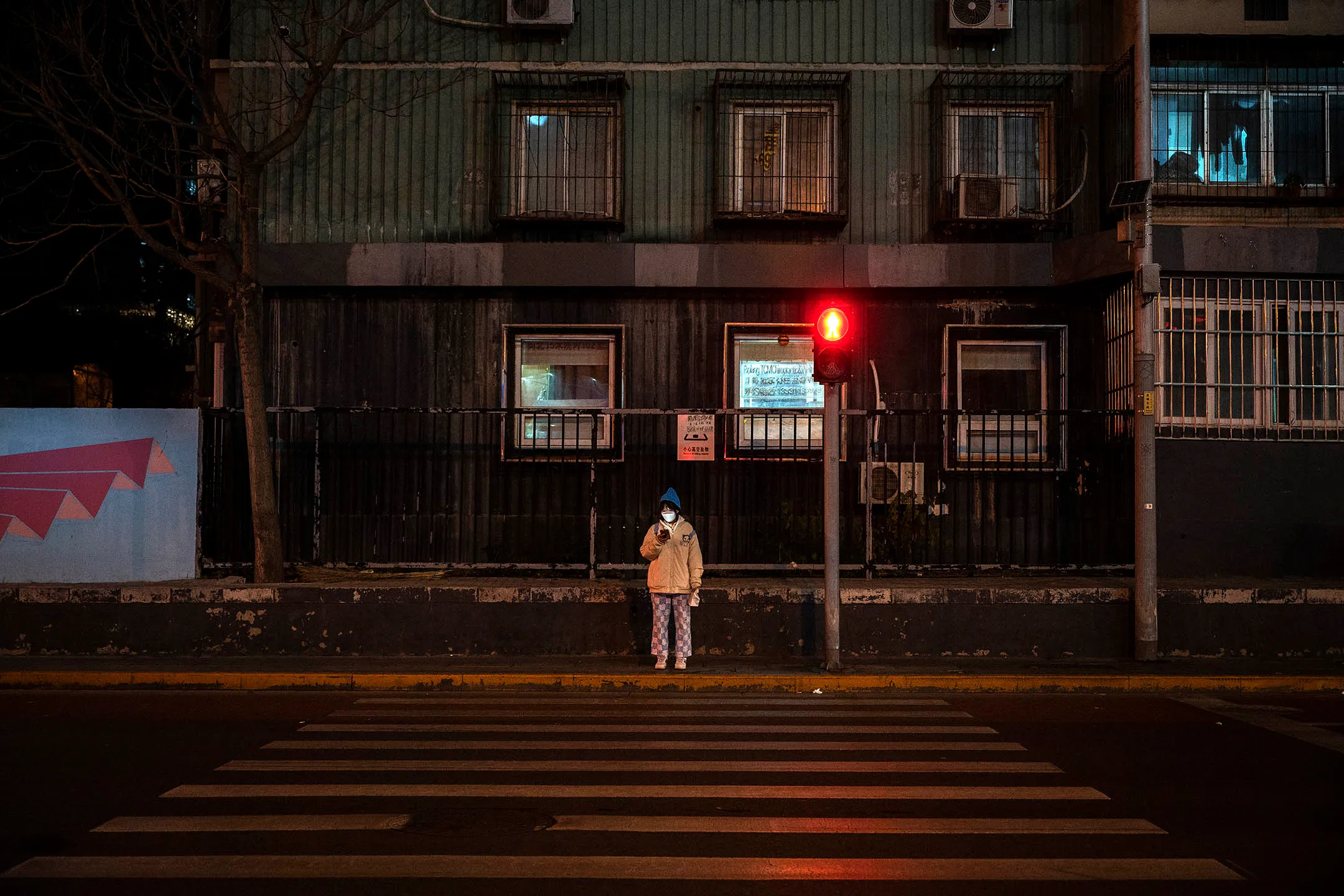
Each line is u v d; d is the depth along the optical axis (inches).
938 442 542.0
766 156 549.3
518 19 538.9
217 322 550.3
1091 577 507.2
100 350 757.3
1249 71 527.5
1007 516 538.0
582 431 542.3
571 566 489.1
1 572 471.5
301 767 283.4
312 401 543.5
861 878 200.1
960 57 548.4
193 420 481.7
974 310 546.3
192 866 204.1
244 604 454.3
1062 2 548.1
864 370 545.3
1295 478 513.3
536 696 404.2
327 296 547.2
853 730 337.4
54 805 246.1
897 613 457.4
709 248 536.4
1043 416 529.0
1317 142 526.9
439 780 270.5
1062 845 220.1
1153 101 525.0
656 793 257.9
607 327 544.4
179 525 478.0
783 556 536.4
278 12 522.9
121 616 453.1
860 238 545.6
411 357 546.0
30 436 474.9
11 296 719.7
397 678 418.3
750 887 194.5
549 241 544.7
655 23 549.0
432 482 541.0
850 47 548.7
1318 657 458.0
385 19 547.5
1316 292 518.0
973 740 323.3
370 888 192.9
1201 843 221.8
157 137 626.2
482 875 200.1
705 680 418.9
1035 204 546.9
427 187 546.9
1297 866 208.1
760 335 547.8
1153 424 450.9
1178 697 406.9
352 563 494.6
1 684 414.9
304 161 547.8
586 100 547.8
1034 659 456.4
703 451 518.6
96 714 362.3
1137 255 452.1
